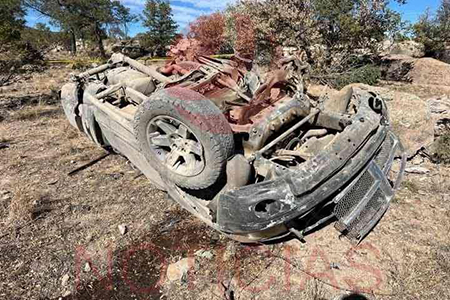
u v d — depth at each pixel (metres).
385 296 2.47
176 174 2.82
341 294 2.49
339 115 3.09
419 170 4.09
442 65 11.48
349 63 10.59
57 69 14.80
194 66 3.62
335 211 2.74
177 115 2.61
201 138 2.54
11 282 2.67
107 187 4.03
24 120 6.63
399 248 2.90
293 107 3.01
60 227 3.32
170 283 2.65
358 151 2.74
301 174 2.43
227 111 3.07
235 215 2.50
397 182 3.29
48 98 8.47
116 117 3.54
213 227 2.96
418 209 3.40
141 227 3.30
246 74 3.56
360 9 10.16
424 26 15.48
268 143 2.92
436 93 8.99
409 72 11.68
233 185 2.62
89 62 16.73
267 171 2.60
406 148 4.38
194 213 3.13
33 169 4.52
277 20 9.55
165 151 2.98
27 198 3.68
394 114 4.57
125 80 3.72
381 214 3.07
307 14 9.98
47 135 5.77
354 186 2.80
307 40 9.71
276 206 2.42
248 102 3.13
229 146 2.57
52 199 3.79
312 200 2.43
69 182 4.17
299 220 2.86
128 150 3.76
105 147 4.60
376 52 11.05
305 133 3.31
